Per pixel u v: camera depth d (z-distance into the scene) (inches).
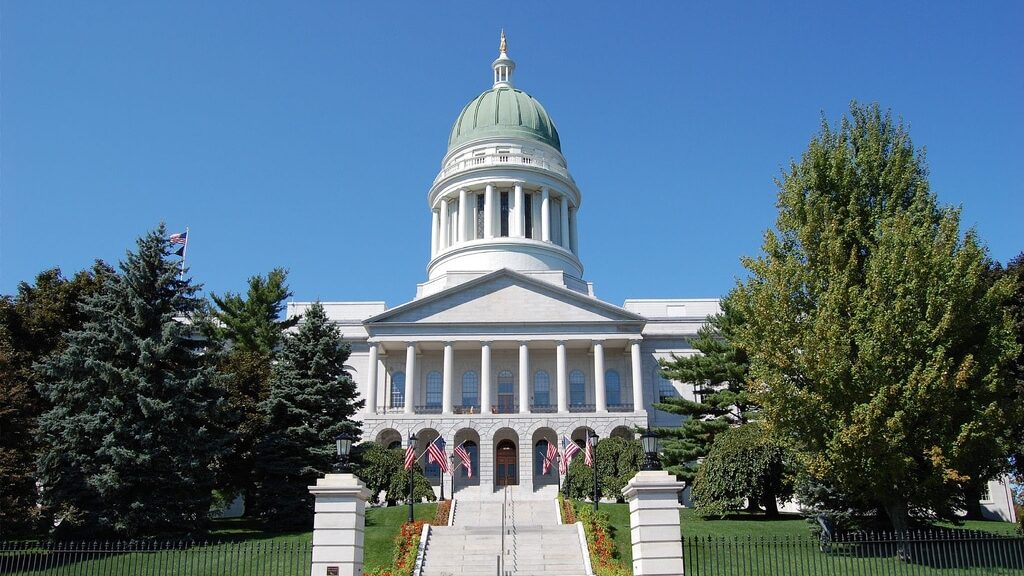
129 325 1499.8
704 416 2256.4
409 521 1587.1
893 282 1131.3
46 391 1488.7
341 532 905.5
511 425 2500.0
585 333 2650.1
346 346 1892.2
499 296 2694.4
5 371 1494.8
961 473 1148.5
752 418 1909.4
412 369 2618.1
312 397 1760.6
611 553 1353.3
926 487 1114.7
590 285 3248.0
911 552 1130.7
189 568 1211.2
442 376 2760.8
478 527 1517.0
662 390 2738.7
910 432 1114.7
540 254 3216.0
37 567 1171.3
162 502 1408.7
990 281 1400.1
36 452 1519.4
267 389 1875.0
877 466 1102.4
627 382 2763.3
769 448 1665.8
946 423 1101.1
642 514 893.8
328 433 1742.1
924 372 1072.8
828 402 1131.9
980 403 1112.2
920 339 1098.1
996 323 1142.3
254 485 1850.4
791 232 1311.5
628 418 2522.1
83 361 1450.5
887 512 1184.2
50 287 1760.6
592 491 2090.3
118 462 1366.9
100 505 1390.3
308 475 1684.3
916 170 1294.3
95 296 1536.7
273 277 2566.4
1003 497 2081.7
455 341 2630.4
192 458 1444.4
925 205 1250.0
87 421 1398.9
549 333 2642.7
